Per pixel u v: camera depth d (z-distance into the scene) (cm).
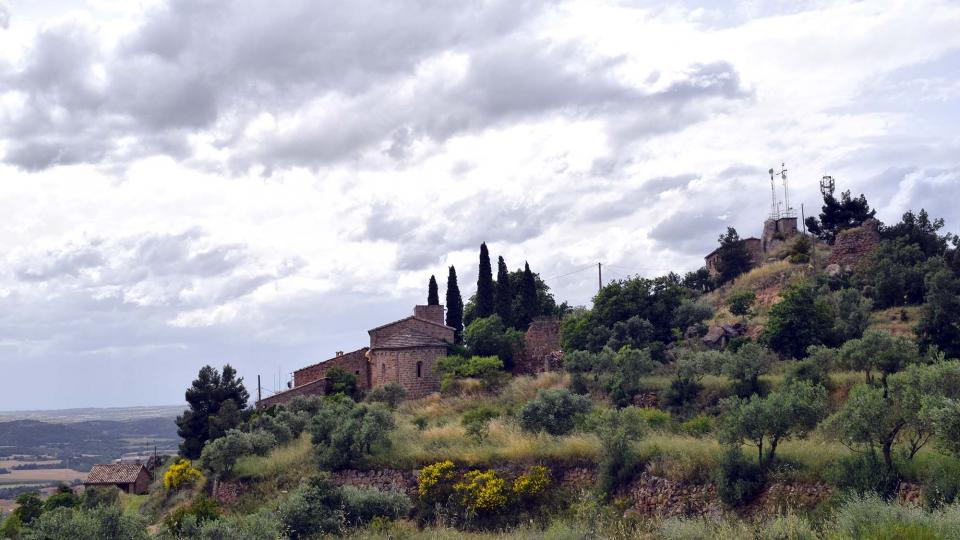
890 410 2670
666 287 6475
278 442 5175
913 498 2484
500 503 3509
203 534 2862
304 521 3181
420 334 7056
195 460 6291
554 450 3753
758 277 6938
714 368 4578
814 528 2133
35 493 5681
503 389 5781
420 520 3612
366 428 4266
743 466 2991
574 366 5372
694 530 2223
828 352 4359
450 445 4194
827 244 7431
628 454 3450
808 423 3083
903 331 4978
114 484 6938
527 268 7725
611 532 2639
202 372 7050
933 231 6550
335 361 7344
